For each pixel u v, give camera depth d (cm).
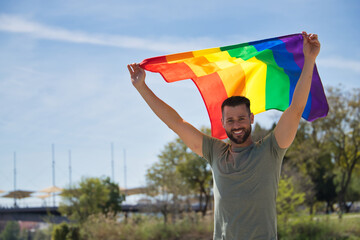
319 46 302
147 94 353
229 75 382
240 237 295
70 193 3225
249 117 313
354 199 4681
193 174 3597
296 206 2356
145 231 2441
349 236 2205
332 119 3659
